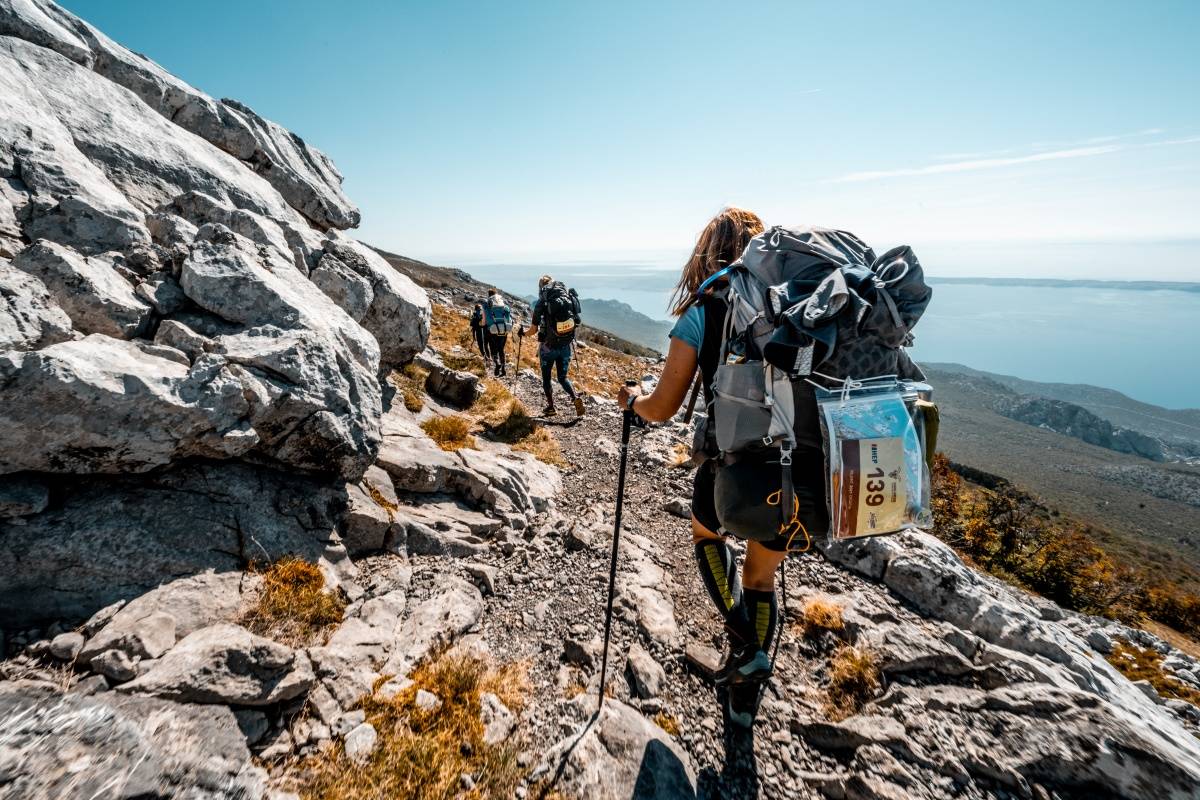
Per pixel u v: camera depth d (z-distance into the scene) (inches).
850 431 79.5
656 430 414.3
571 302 426.6
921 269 84.1
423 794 101.8
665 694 135.6
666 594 182.5
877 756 112.7
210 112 309.1
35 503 122.3
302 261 246.2
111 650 103.4
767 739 124.4
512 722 122.7
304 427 160.1
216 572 134.8
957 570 186.7
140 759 83.5
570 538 213.6
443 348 718.5
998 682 132.0
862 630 154.0
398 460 217.8
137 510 135.0
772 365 82.4
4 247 152.3
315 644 133.0
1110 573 1293.1
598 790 104.7
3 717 79.9
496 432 360.8
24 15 245.8
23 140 184.4
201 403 137.7
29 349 129.1
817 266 87.7
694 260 110.3
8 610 109.9
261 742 104.9
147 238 187.3
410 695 122.9
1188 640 1144.2
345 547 170.2
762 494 87.4
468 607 159.8
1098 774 102.4
